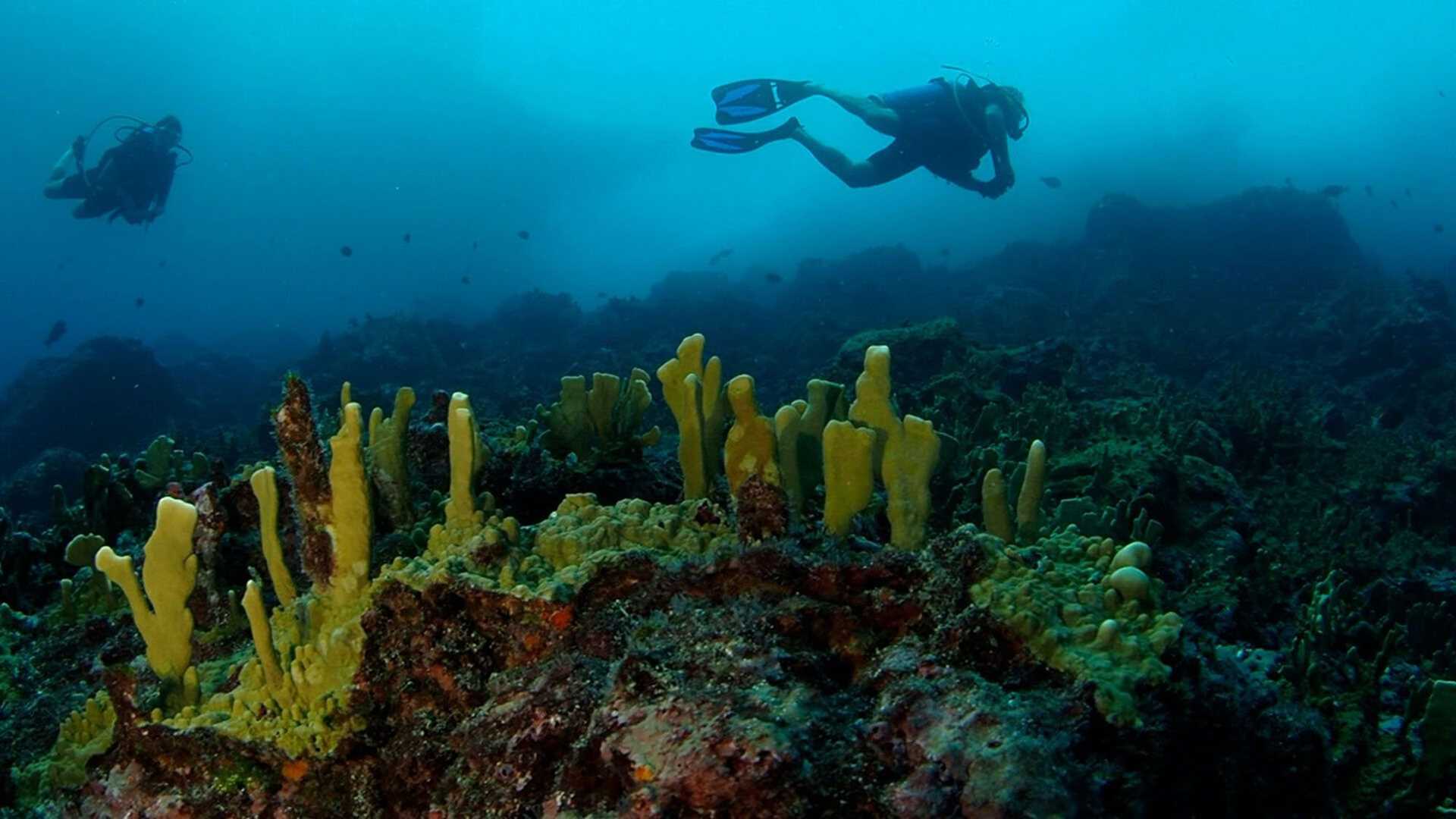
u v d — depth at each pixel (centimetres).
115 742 248
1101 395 1166
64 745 268
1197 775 183
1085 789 152
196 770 221
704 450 281
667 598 214
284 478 327
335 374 2145
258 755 217
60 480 1484
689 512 255
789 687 173
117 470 506
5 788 263
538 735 189
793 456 262
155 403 2053
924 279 3175
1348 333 1969
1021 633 182
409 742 213
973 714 158
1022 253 3192
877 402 259
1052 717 164
